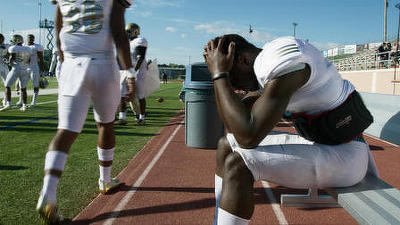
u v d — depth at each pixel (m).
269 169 1.73
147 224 2.62
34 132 6.46
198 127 5.27
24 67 9.66
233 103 1.64
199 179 3.81
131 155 4.89
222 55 1.75
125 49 2.78
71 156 4.64
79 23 2.55
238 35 1.88
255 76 1.85
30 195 3.11
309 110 1.82
